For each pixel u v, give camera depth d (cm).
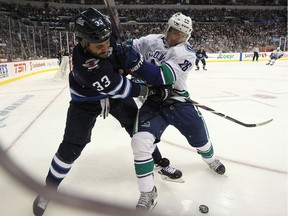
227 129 388
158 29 2367
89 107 182
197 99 609
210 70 1337
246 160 283
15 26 1212
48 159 285
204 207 192
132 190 224
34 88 789
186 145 324
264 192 221
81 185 230
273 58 1644
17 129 387
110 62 169
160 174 240
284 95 661
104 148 317
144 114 197
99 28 142
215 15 2575
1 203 199
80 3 2277
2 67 884
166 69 183
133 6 2492
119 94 169
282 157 291
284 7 2722
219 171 246
